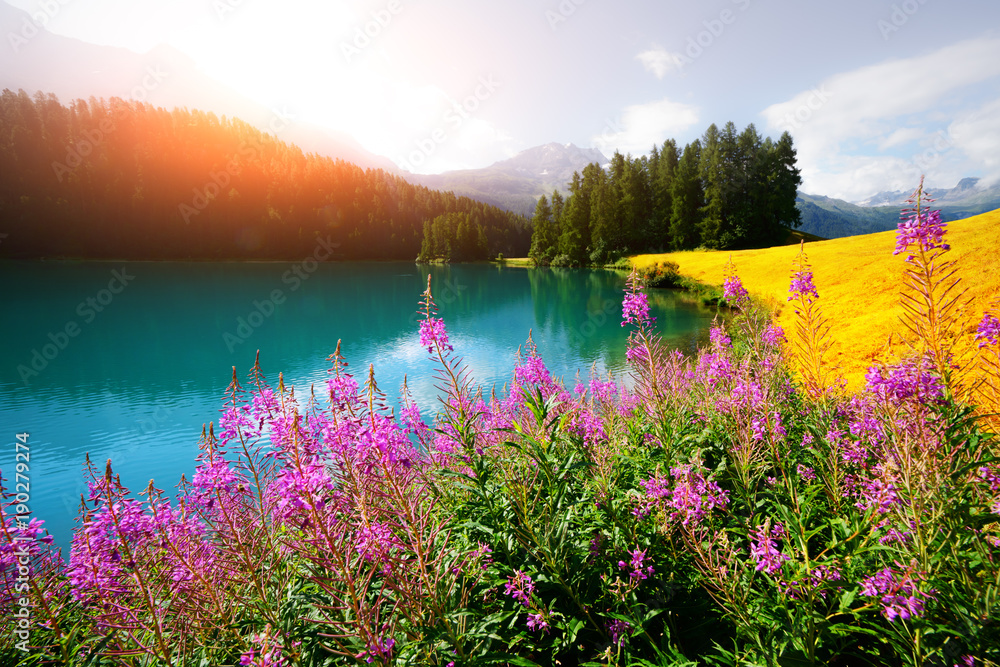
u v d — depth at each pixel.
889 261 25.80
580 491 3.68
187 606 2.53
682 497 2.95
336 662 2.34
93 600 2.64
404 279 76.69
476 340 27.53
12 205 95.12
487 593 2.94
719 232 73.62
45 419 16.84
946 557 2.13
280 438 2.95
